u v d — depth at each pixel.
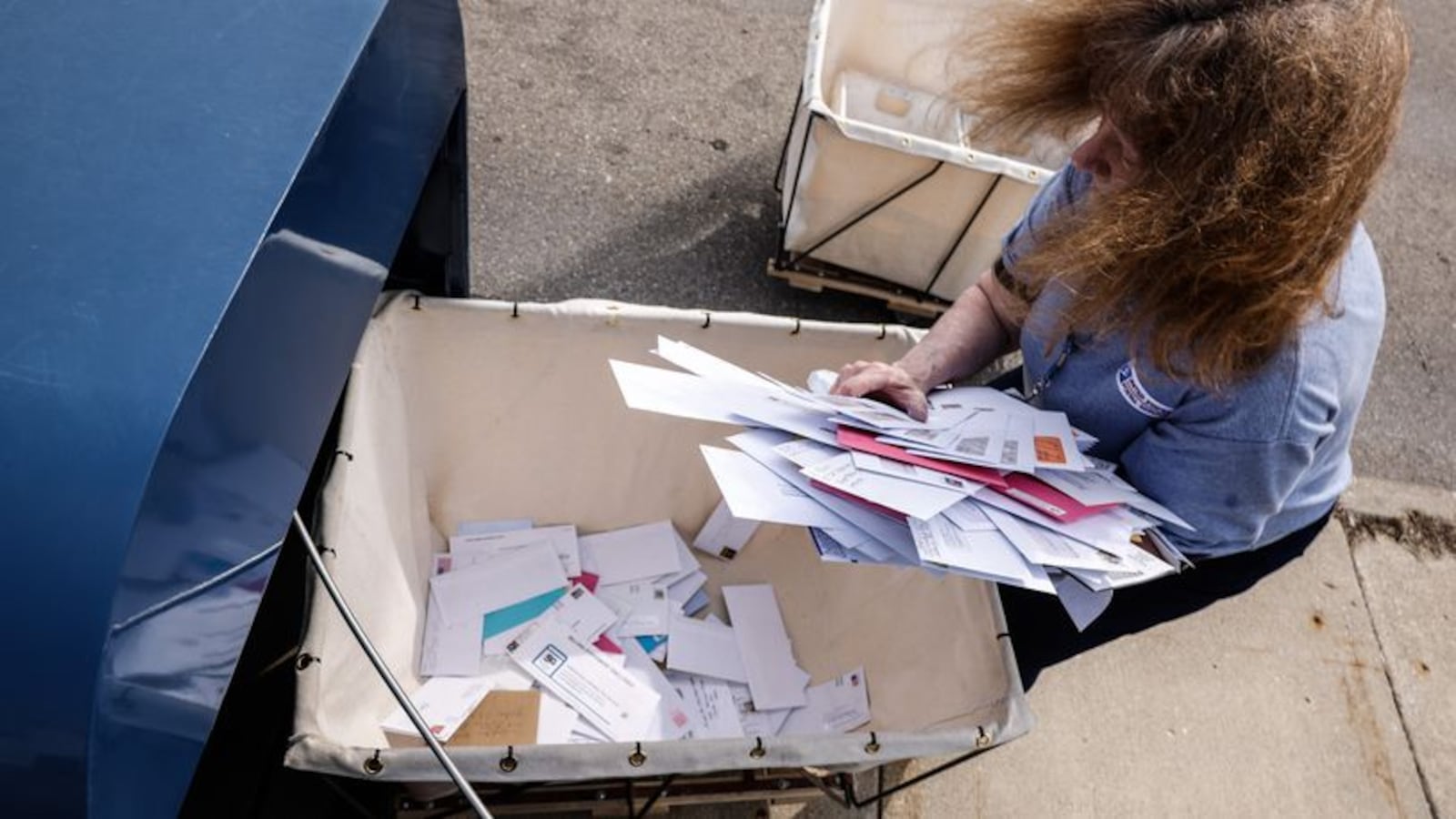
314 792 1.37
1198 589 1.21
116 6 0.83
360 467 1.31
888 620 1.56
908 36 2.46
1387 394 2.52
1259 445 0.93
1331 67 0.73
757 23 2.99
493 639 1.62
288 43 0.85
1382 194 3.01
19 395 0.60
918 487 1.00
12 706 0.57
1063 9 0.90
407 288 1.55
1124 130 0.83
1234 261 0.77
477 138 2.49
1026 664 1.34
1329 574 2.14
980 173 1.89
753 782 1.33
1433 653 2.06
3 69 0.76
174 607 0.65
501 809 1.30
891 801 1.67
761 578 1.83
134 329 0.64
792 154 2.12
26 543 0.57
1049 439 1.05
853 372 1.25
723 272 2.36
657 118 2.65
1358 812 1.82
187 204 0.71
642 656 1.66
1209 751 1.84
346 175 0.88
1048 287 1.06
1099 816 1.72
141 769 0.65
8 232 0.67
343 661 1.21
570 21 2.83
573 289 2.25
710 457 1.03
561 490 1.77
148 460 0.59
